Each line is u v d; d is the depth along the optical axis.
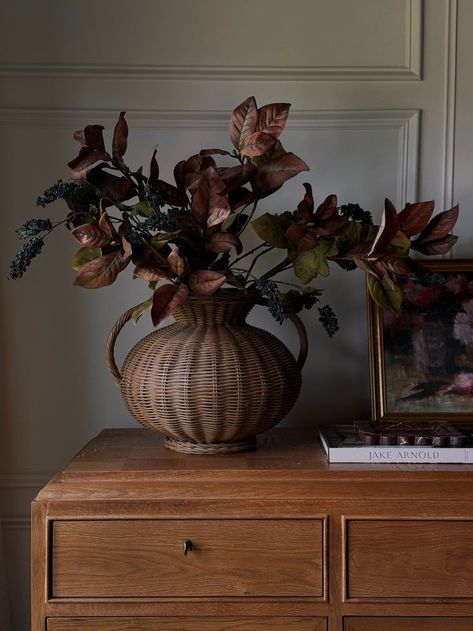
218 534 1.45
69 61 1.98
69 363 2.02
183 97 1.99
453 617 1.45
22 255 1.45
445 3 2.00
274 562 1.45
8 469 2.02
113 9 1.98
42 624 1.44
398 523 1.45
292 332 2.03
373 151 2.01
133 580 1.45
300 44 2.00
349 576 1.45
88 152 1.53
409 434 1.57
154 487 1.46
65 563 1.45
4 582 1.93
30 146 1.99
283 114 1.57
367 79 2.00
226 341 1.58
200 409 1.55
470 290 1.91
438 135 2.01
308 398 2.03
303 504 1.45
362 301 2.03
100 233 1.47
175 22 1.99
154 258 1.50
